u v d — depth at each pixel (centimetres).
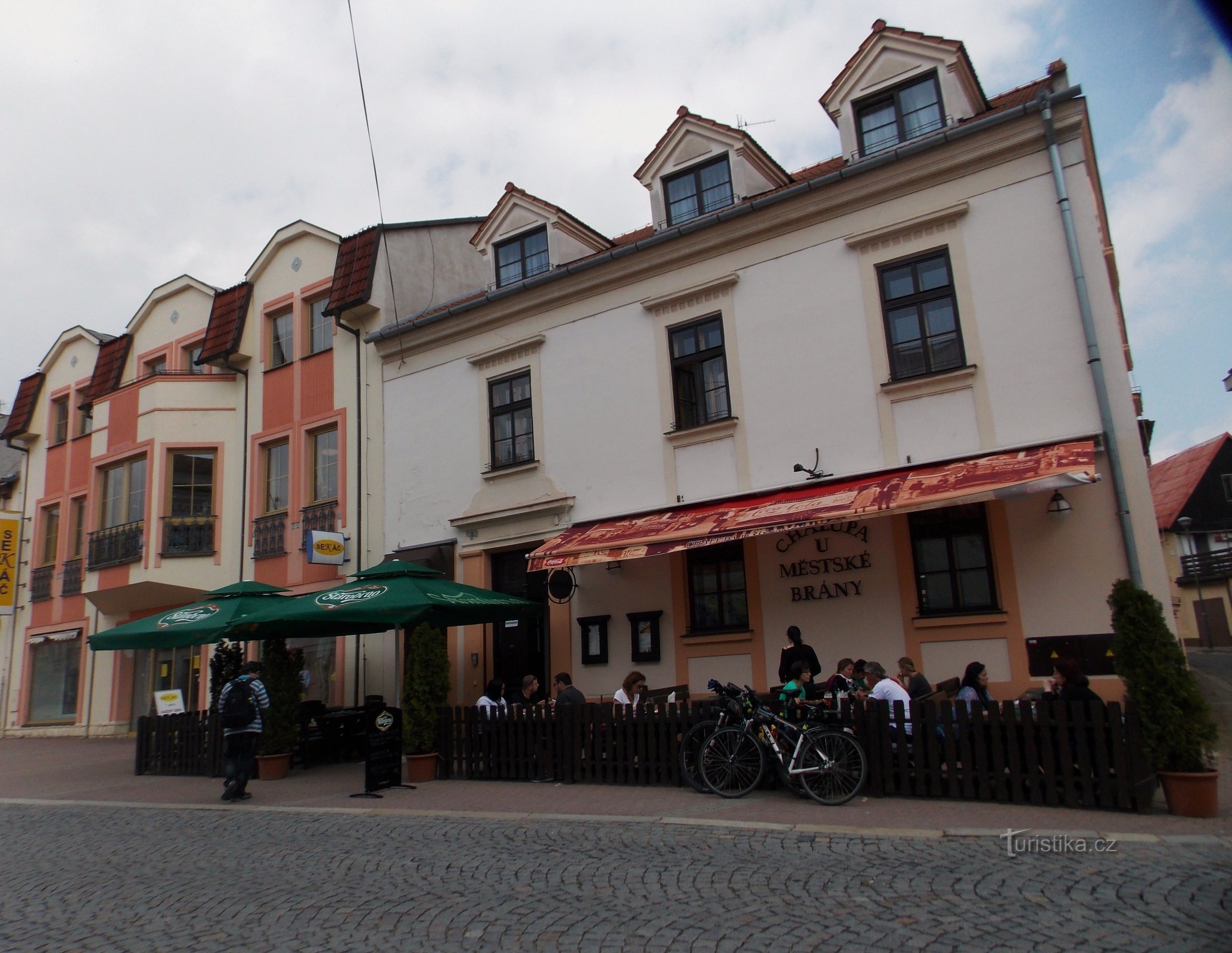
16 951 542
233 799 1084
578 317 1508
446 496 1639
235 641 1338
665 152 1468
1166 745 727
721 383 1356
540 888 607
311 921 563
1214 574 3538
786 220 1297
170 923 580
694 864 645
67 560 2367
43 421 2578
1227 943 447
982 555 1104
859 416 1212
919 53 1257
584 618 1409
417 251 1928
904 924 498
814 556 1213
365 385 1820
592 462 1454
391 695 1678
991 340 1130
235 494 2022
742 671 1250
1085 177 1097
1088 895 530
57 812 1084
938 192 1190
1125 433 1034
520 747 1102
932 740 837
